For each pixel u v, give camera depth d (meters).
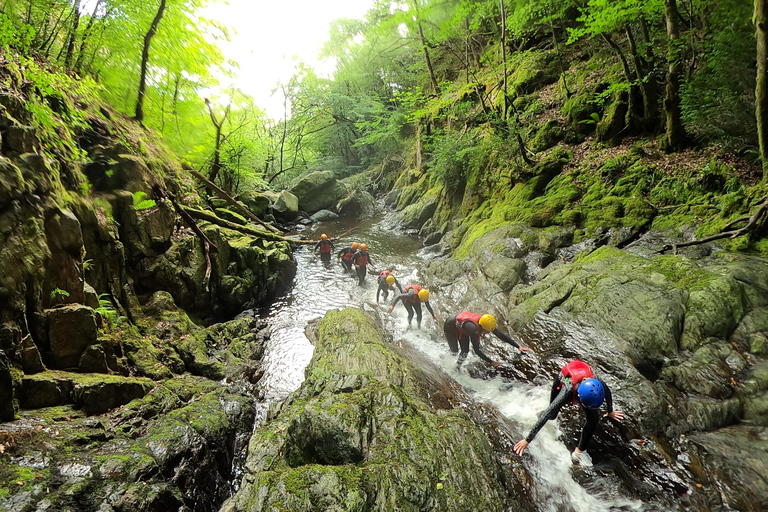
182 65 6.89
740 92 6.84
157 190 6.96
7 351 3.35
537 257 8.08
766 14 5.27
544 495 3.36
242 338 6.68
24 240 3.60
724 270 5.21
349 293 9.14
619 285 5.55
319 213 18.14
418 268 10.28
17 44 4.41
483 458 3.38
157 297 6.29
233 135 13.91
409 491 2.87
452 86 14.90
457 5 12.30
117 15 6.21
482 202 11.98
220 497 3.70
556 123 11.07
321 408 3.47
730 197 6.37
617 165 8.67
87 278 5.04
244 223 10.96
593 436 3.92
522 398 4.68
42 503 2.51
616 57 10.76
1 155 3.50
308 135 23.86
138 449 3.35
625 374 4.41
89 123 6.05
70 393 3.63
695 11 8.00
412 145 21.23
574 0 10.27
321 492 2.71
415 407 3.85
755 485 3.08
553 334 5.52
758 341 4.30
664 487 3.30
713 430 3.70
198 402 4.49
